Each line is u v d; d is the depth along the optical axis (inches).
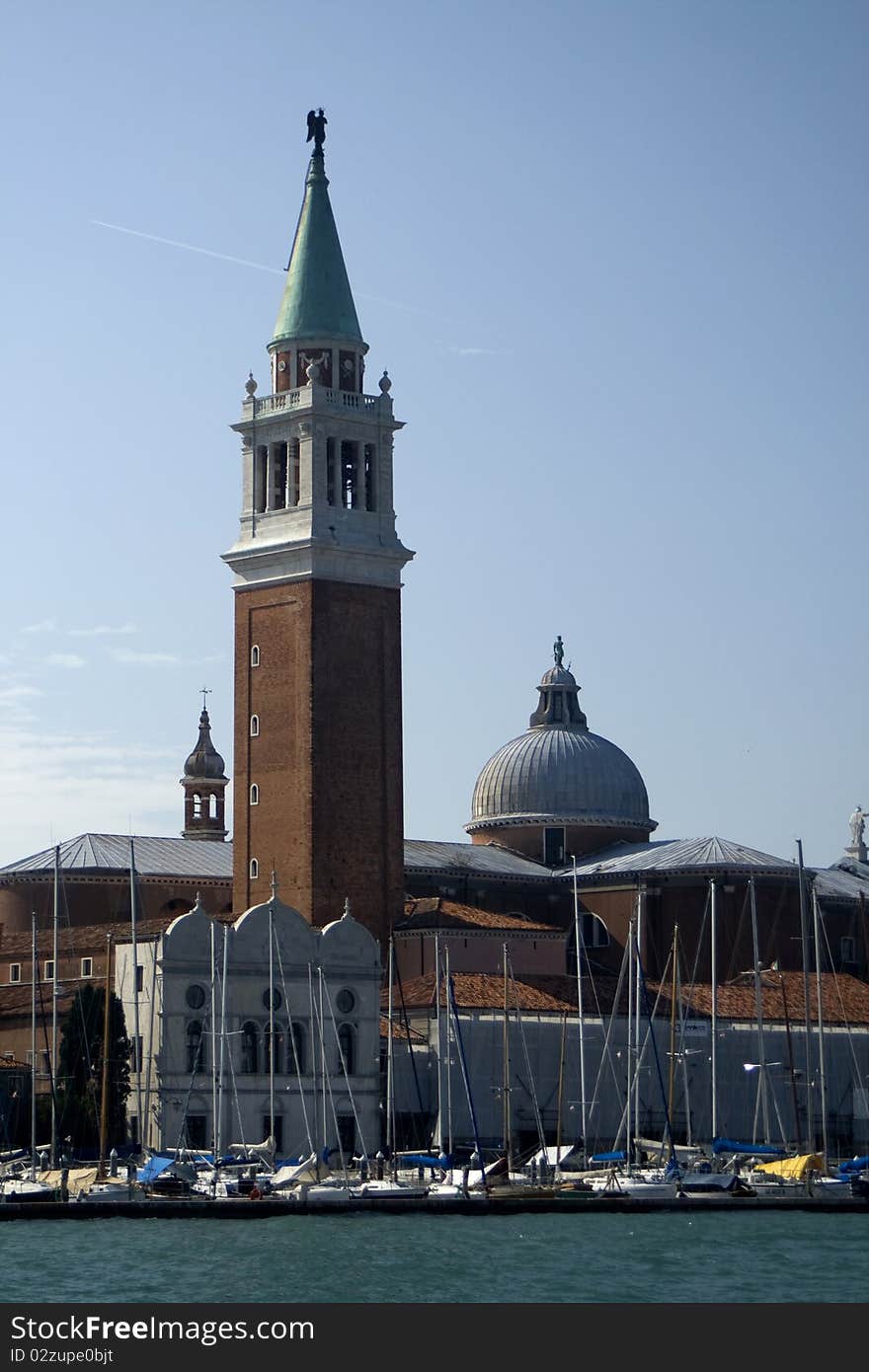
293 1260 6407.5
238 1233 7121.1
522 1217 7726.4
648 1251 6761.8
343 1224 7426.2
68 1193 7711.6
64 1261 6373.0
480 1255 6604.3
